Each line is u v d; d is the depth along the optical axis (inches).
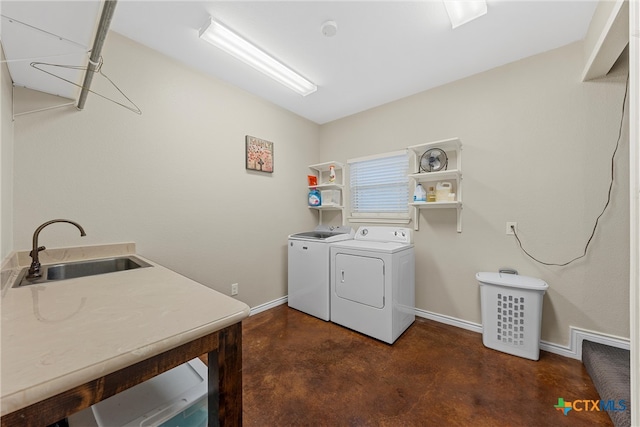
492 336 79.9
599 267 72.2
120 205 71.2
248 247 105.9
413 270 100.2
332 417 54.2
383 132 117.1
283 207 121.3
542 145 80.0
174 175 82.7
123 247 71.2
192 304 33.2
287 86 99.9
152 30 70.0
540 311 73.4
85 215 65.1
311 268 107.0
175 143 83.0
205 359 72.2
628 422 45.2
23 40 41.0
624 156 68.9
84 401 20.4
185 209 85.6
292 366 71.8
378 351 79.5
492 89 88.7
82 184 64.7
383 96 109.7
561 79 76.9
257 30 69.8
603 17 58.3
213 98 93.3
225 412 29.9
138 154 74.7
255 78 95.0
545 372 68.1
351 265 94.0
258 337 88.5
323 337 88.6
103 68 68.2
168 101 81.3
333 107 120.9
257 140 108.2
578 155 74.7
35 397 17.5
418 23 67.6
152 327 26.5
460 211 95.4
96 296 36.1
